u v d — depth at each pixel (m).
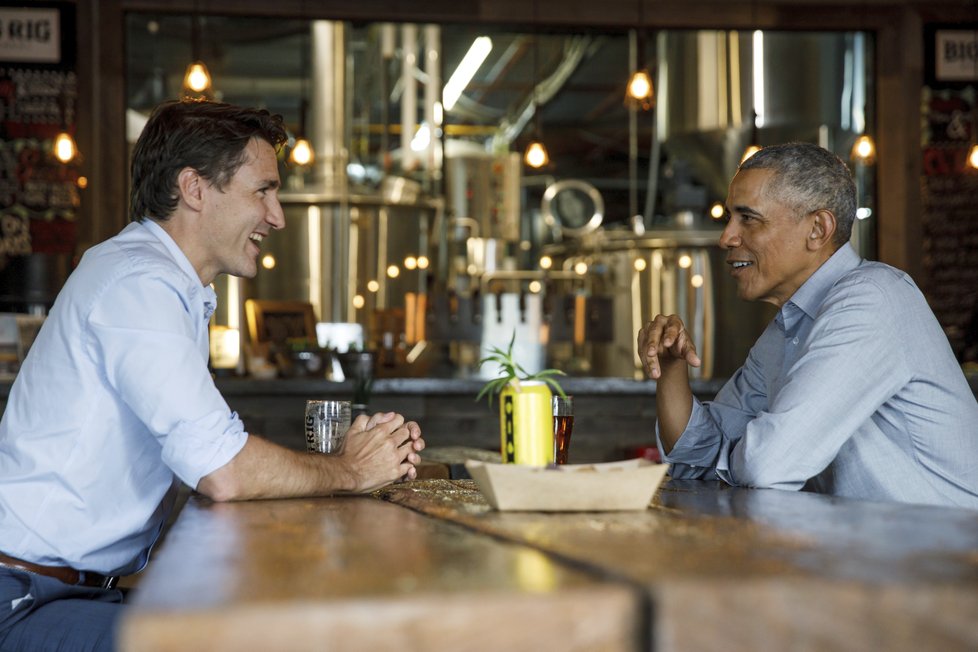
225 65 9.62
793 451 1.61
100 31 5.44
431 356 5.75
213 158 1.67
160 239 1.67
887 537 0.97
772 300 1.95
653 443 4.61
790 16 5.98
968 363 5.16
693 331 7.40
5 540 1.49
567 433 1.73
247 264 1.75
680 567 0.79
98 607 1.48
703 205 7.61
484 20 5.76
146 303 1.49
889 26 5.99
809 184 1.82
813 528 1.05
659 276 7.46
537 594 0.68
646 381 4.58
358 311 7.36
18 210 5.38
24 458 1.52
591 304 5.43
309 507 1.36
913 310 1.73
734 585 0.69
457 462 2.17
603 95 11.24
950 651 0.70
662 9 5.94
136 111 9.44
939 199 5.96
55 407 1.52
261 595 0.69
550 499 1.22
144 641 0.62
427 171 8.63
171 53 9.18
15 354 4.35
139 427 1.56
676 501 1.35
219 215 1.69
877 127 6.02
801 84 6.86
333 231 7.32
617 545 0.93
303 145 5.77
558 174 13.62
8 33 5.39
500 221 8.78
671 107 7.30
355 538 1.02
